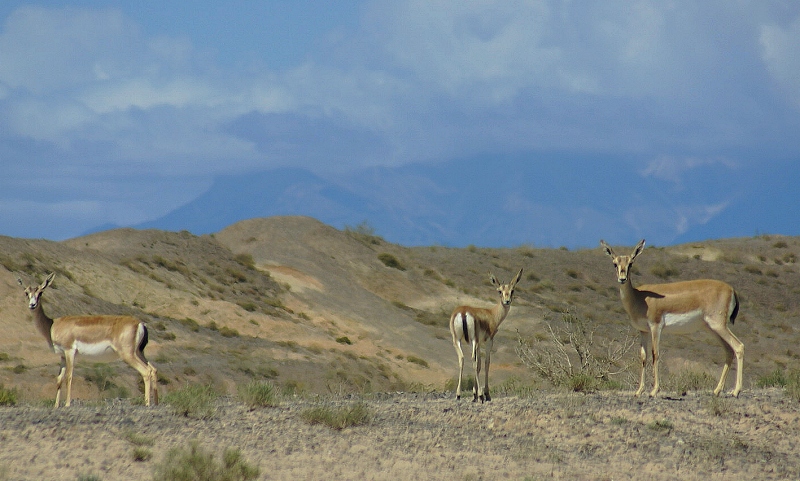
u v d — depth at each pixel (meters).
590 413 57.62
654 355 62.41
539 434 54.16
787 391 63.00
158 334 166.12
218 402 65.62
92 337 66.50
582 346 94.62
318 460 47.47
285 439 51.28
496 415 58.38
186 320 184.25
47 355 137.12
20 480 41.12
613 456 49.69
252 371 151.88
